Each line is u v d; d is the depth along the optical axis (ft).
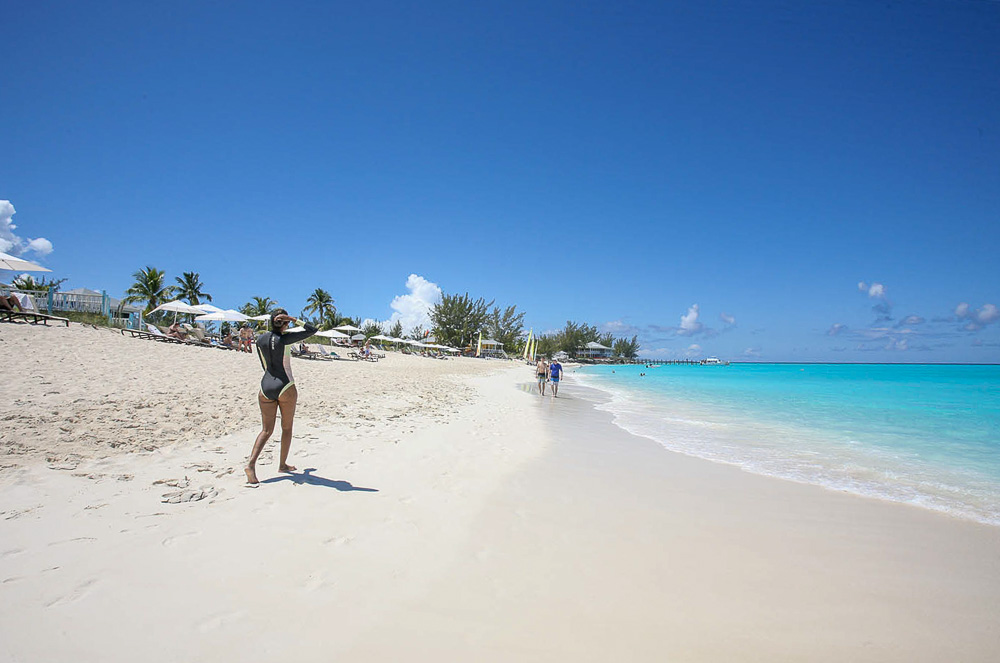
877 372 205.98
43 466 15.61
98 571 9.73
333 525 13.04
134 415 23.18
